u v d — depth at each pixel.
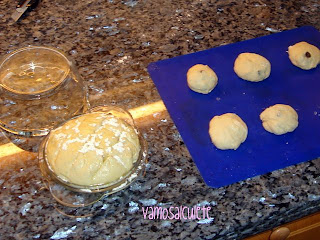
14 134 0.84
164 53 1.02
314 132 0.88
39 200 0.75
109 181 0.72
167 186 0.78
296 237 0.88
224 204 0.75
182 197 0.76
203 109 0.91
